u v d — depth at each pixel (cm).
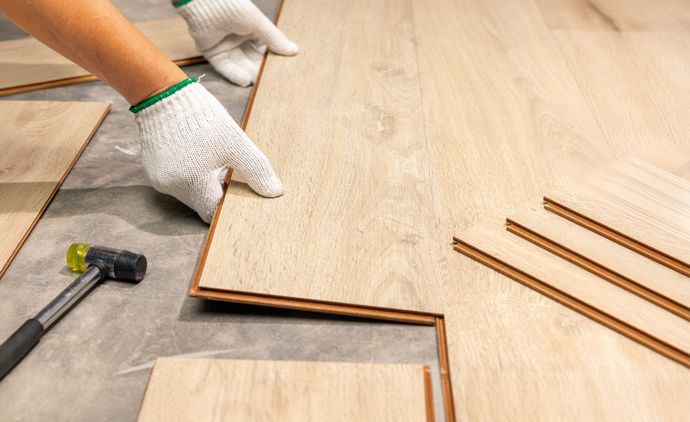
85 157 208
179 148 168
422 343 147
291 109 218
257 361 138
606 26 274
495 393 133
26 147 206
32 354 146
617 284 154
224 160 173
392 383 134
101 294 160
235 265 158
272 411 129
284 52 249
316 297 151
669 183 180
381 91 229
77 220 183
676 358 139
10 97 239
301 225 171
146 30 277
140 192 194
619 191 176
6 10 153
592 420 128
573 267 159
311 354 145
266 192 178
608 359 140
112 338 150
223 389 133
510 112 219
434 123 213
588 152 200
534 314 150
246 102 237
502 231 169
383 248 165
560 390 134
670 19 280
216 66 248
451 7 289
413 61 247
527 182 188
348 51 254
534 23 276
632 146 203
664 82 236
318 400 131
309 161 194
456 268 161
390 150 200
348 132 207
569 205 171
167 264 169
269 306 155
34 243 175
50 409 135
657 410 130
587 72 242
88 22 153
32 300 159
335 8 288
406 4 292
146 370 143
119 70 159
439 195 183
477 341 144
